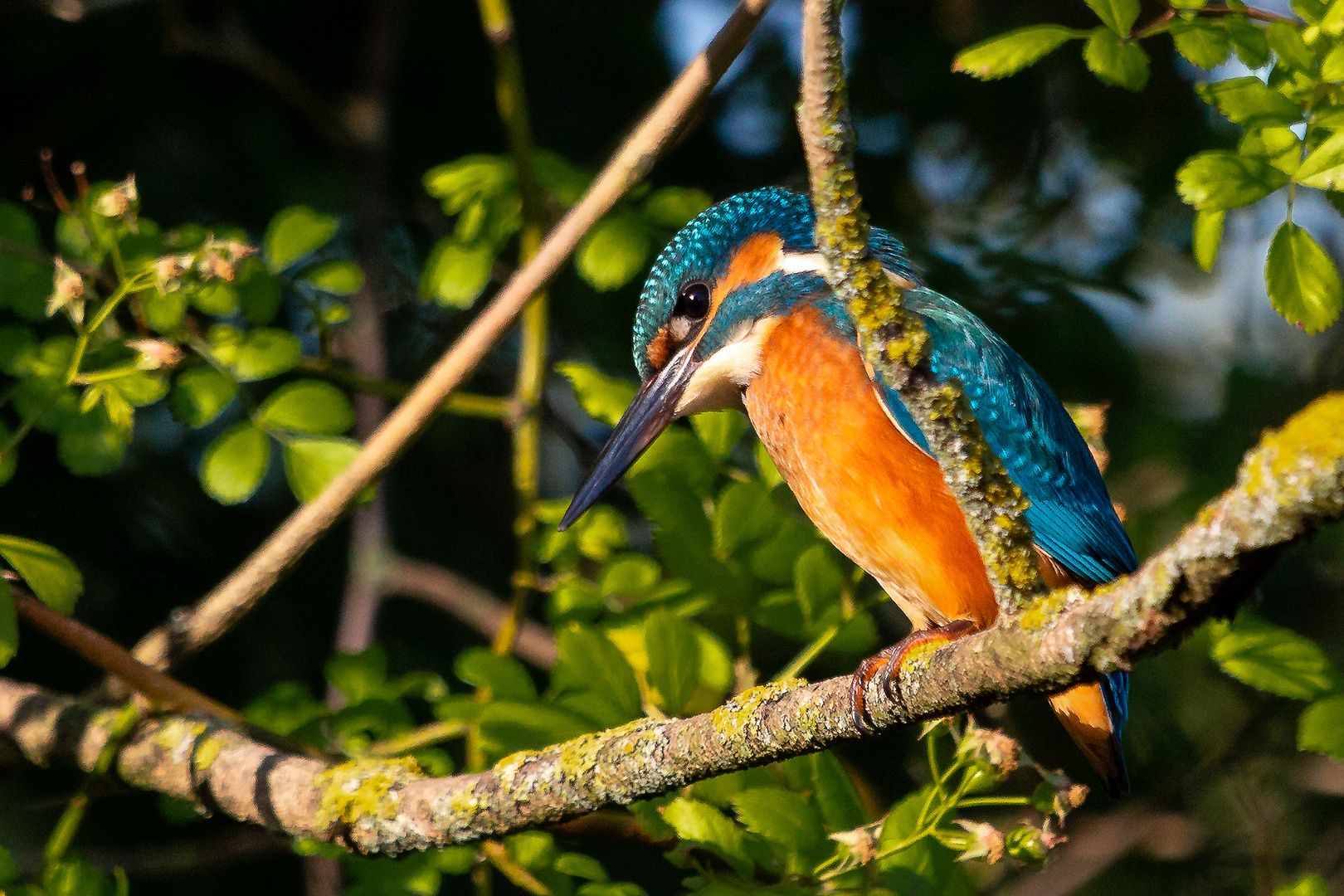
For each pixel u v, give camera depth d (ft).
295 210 19.80
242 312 19.60
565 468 35.78
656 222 21.79
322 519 18.99
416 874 18.20
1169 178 32.01
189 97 32.22
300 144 33.06
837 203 11.19
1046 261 31.91
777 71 33.65
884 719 12.16
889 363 11.23
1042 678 10.49
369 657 20.24
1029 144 33.88
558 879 18.47
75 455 18.35
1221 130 30.96
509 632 21.76
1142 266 33.96
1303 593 34.71
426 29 33.37
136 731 18.60
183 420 18.63
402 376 33.40
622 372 31.35
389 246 33.53
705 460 20.15
